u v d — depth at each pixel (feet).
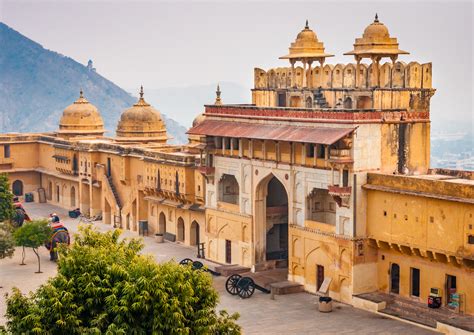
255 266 165.37
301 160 152.76
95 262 98.53
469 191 125.80
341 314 138.41
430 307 133.80
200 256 181.78
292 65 179.01
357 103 162.81
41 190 267.80
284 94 181.06
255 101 187.62
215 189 176.55
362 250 143.23
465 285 129.39
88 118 263.08
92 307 95.45
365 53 160.15
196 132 173.68
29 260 183.83
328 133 144.25
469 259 125.90
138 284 94.99
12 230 181.37
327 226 147.54
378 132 144.77
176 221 198.59
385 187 139.33
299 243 154.61
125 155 215.51
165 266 99.40
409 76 156.56
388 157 146.41
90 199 236.22
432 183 131.64
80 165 240.94
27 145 269.64
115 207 221.66
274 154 158.81
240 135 162.50
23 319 93.56
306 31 177.58
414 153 150.41
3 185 206.39
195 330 97.14
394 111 146.72
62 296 94.73
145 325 94.79
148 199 206.08
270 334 128.57
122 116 236.84
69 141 248.32
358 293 143.33
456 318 128.88
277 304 145.48
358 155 142.31
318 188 150.00
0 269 174.91
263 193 165.37
